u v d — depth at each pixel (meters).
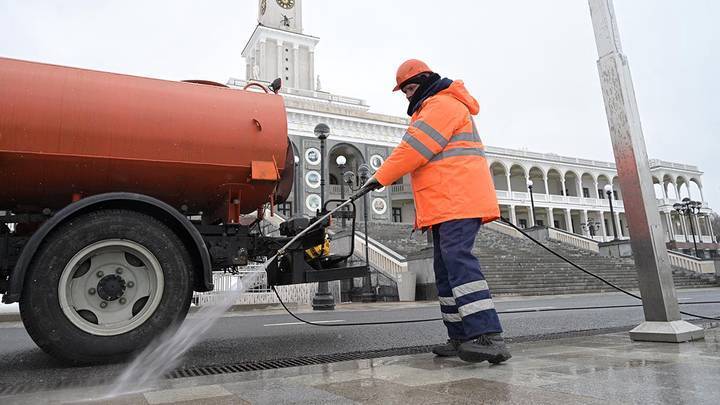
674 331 3.31
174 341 3.36
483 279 2.74
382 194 41.94
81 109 3.25
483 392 1.92
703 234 59.97
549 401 1.73
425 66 3.17
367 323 6.17
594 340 3.63
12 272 2.92
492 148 50.03
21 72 3.19
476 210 2.80
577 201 53.22
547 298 13.91
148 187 3.63
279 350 3.77
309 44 53.47
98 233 3.08
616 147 3.78
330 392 2.05
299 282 4.11
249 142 3.77
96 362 3.07
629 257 25.09
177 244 3.32
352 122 42.59
